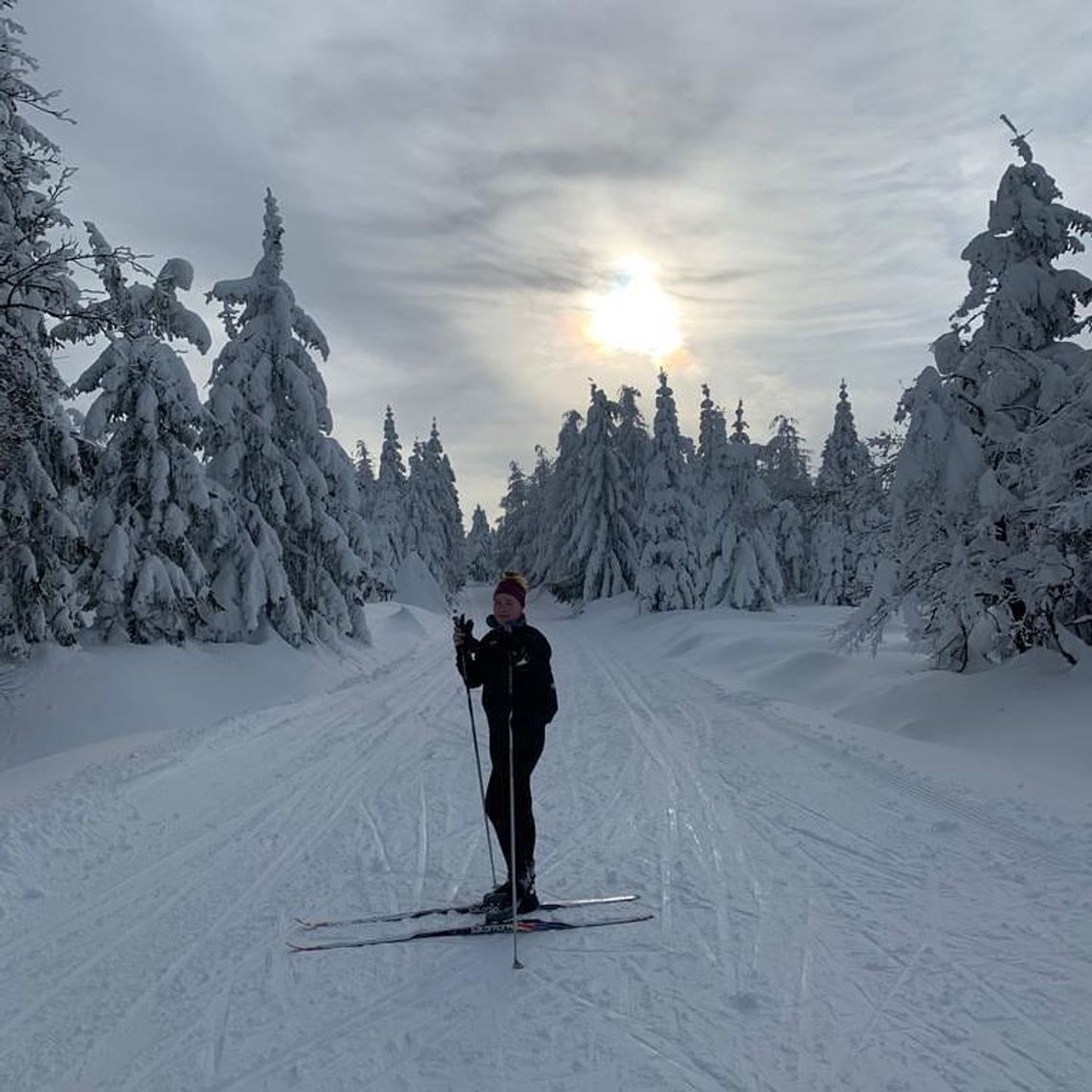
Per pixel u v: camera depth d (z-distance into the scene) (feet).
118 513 54.19
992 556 37.70
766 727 37.91
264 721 42.91
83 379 55.11
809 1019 12.32
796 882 18.10
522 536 249.75
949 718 34.32
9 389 41.73
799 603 157.38
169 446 55.67
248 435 68.39
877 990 13.15
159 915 17.24
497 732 17.12
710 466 132.87
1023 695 33.78
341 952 15.25
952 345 44.70
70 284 44.88
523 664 17.37
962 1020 12.11
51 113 38.88
